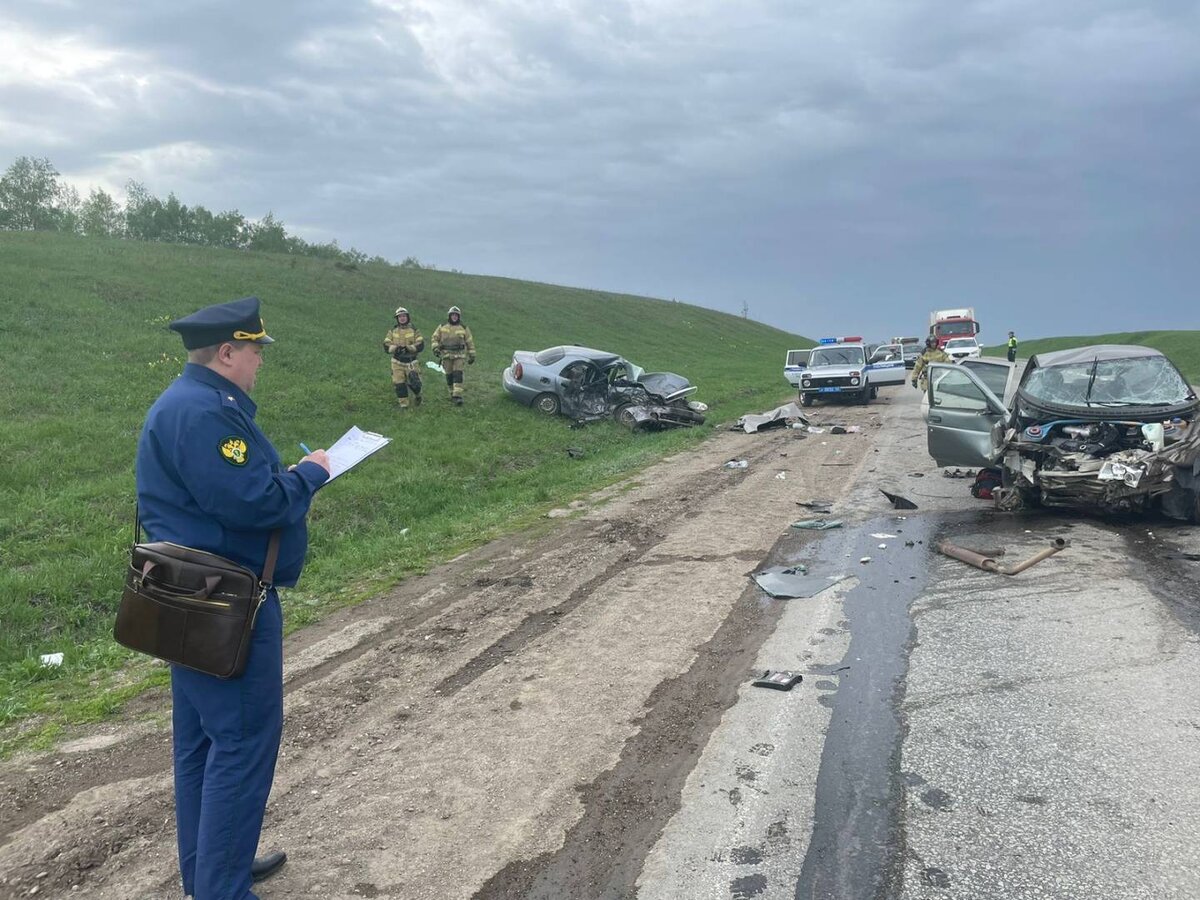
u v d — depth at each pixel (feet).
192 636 8.71
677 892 9.51
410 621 19.92
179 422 8.78
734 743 12.97
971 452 30.07
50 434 36.42
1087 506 27.43
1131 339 196.54
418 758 12.99
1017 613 18.48
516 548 26.78
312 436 43.73
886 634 17.52
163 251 109.40
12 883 10.20
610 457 46.88
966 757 12.25
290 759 13.12
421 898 9.62
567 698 15.01
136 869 10.44
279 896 9.71
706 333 193.06
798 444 49.93
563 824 10.99
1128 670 15.15
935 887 9.39
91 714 15.39
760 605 19.88
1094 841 10.12
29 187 189.16
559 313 157.99
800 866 9.87
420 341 53.11
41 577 22.47
